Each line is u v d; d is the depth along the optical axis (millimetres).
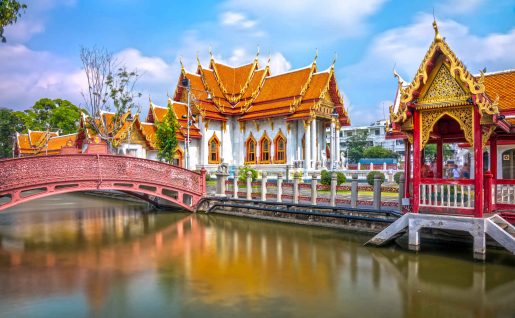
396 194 26781
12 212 28328
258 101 45500
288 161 41938
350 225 19188
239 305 9898
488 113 11891
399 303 9953
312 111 39125
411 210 15164
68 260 14617
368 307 9703
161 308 9758
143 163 24734
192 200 27156
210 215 25719
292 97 41938
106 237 18984
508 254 13875
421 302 10016
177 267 13523
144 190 24828
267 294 10688
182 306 9867
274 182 30766
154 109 47281
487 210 13641
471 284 11203
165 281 11930
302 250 15703
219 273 12719
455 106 12742
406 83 18234
